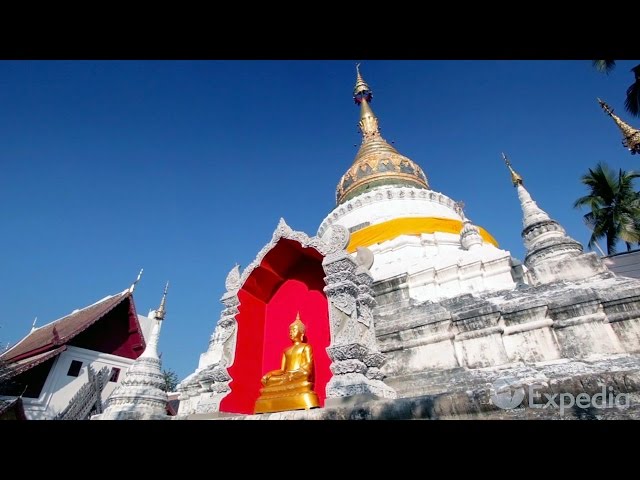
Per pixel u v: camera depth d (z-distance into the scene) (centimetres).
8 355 2717
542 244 917
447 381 723
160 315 1417
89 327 2427
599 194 2617
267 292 1040
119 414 1067
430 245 1421
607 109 1953
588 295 723
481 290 994
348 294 787
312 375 792
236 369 866
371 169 2139
